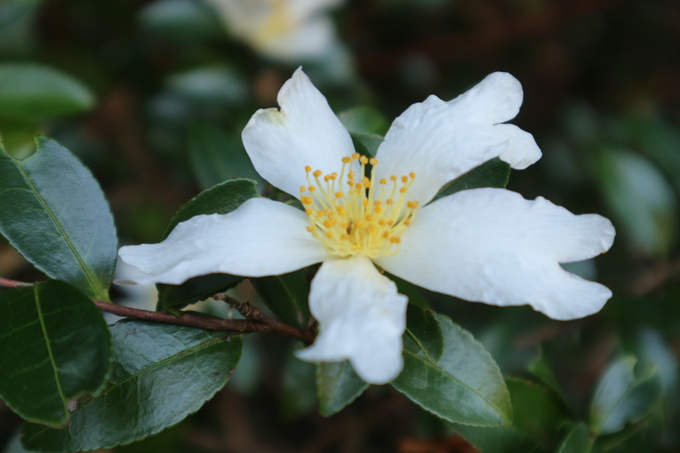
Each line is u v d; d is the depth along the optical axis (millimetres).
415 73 368
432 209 195
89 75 305
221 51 305
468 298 185
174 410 191
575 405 256
